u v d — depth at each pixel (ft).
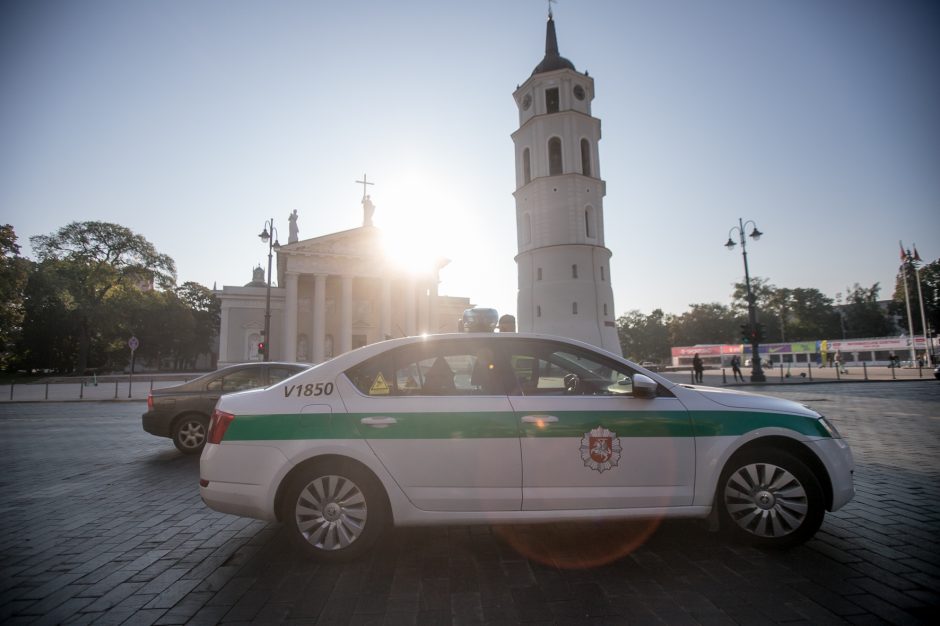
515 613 9.56
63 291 170.50
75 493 19.79
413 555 12.57
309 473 12.23
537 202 145.69
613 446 12.24
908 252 161.58
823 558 11.88
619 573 11.28
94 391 97.55
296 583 11.09
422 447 12.12
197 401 28.60
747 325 96.99
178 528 15.28
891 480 19.30
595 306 139.03
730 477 12.59
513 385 12.98
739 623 9.09
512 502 11.93
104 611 9.95
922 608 9.50
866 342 174.91
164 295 200.85
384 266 162.61
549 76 149.48
